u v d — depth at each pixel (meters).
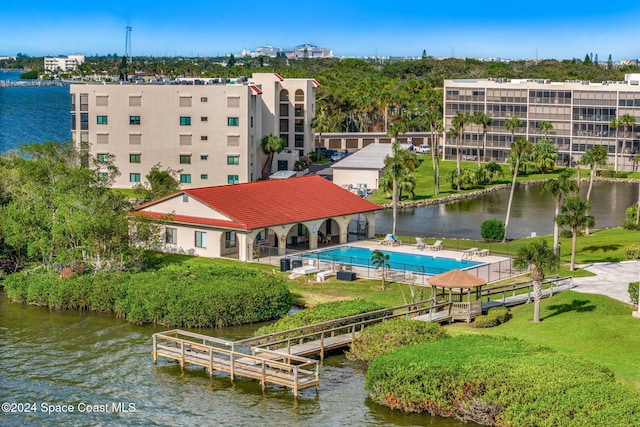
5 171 89.38
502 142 179.50
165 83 140.12
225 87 132.25
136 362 54.97
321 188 92.81
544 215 122.94
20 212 75.94
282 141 145.62
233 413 46.91
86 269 73.94
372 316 60.12
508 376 45.16
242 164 133.75
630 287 62.53
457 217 120.44
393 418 46.16
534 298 60.28
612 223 114.88
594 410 41.12
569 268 76.75
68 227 74.00
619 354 50.81
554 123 175.25
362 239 92.94
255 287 65.44
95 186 82.44
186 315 62.31
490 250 87.06
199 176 135.00
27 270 75.38
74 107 136.00
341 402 48.28
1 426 45.19
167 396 49.28
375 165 143.62
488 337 53.66
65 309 68.12
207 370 53.53
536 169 170.00
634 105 167.50
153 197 95.69
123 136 135.62
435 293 64.56
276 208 84.81
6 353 56.69
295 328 54.94
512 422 42.34
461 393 45.41
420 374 46.66
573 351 51.72
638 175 165.88
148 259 79.88
